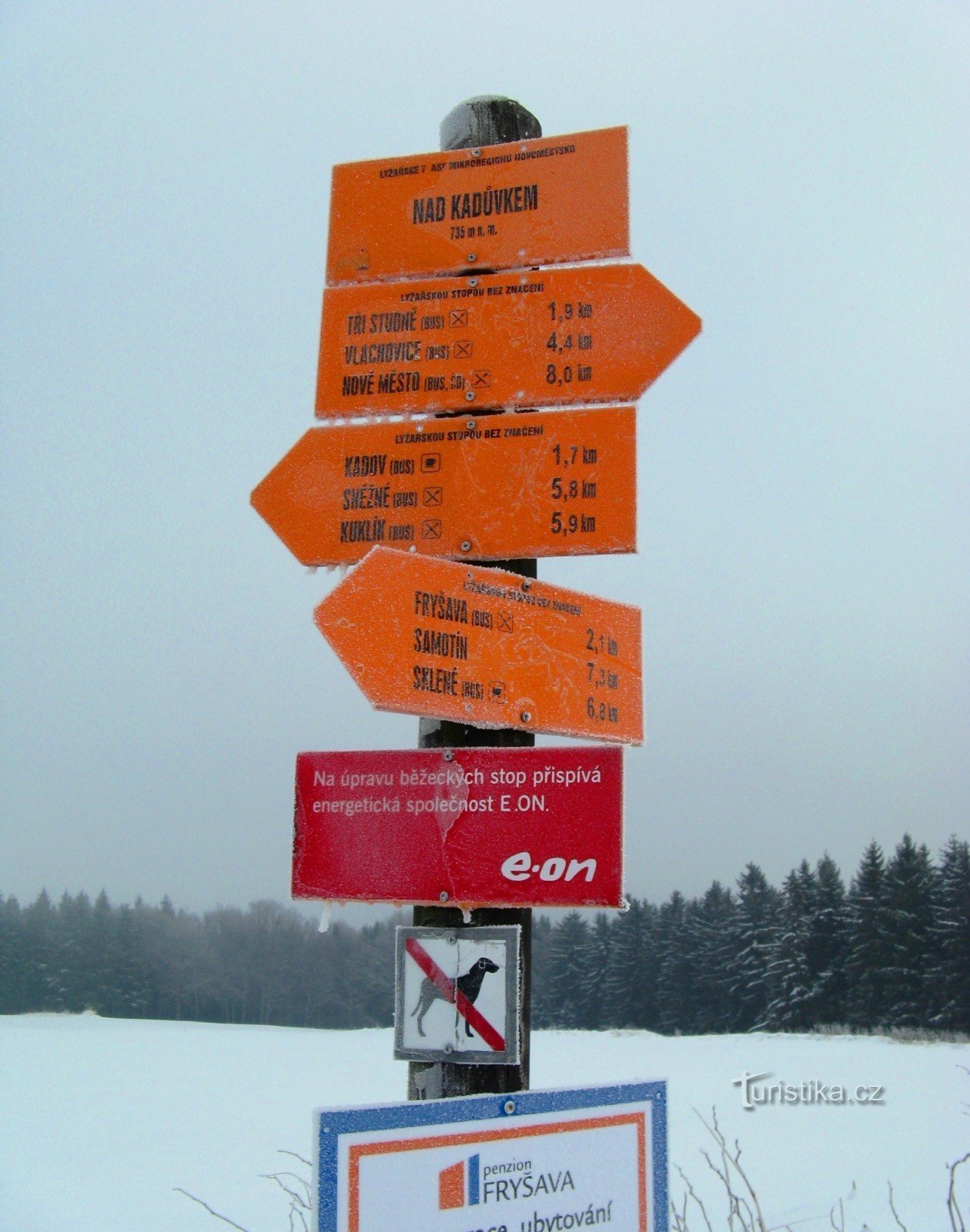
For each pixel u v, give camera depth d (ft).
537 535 7.91
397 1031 6.90
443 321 8.56
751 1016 165.68
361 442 8.35
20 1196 27.66
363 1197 5.47
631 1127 6.38
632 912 183.52
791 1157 30.04
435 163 9.02
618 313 8.27
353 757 7.15
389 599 6.62
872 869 143.84
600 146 8.71
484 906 6.77
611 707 7.84
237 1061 69.36
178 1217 25.14
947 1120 37.29
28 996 236.02
